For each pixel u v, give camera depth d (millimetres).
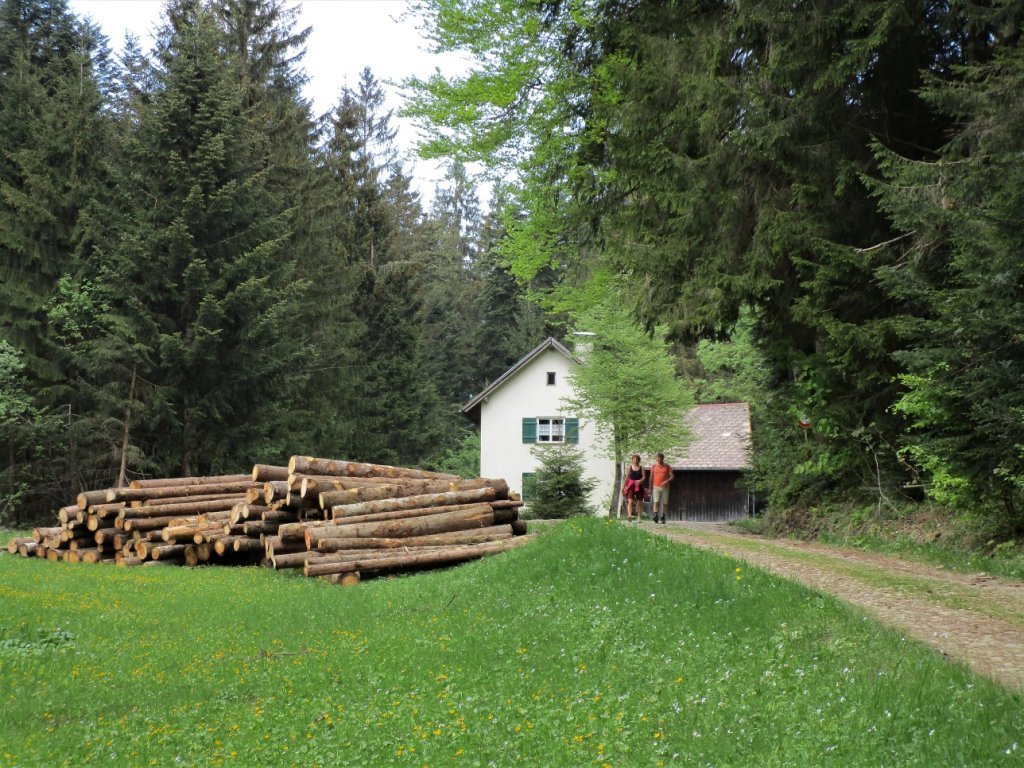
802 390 20812
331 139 53094
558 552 14906
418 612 13023
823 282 17328
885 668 7984
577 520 16578
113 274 32188
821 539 20734
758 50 17938
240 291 32906
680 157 18391
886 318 17219
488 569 15297
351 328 44750
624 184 21609
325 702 8438
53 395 33625
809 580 12766
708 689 8094
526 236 25578
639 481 25828
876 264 17125
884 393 19016
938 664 8008
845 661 8492
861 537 19266
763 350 22578
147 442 34312
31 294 33531
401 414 51344
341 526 17547
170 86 33969
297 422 39094
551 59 22250
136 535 19969
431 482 19953
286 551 18266
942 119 17562
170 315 34125
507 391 52719
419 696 8547
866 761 6098
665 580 12578
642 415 43906
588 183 22750
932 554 16312
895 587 12398
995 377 13016
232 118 34469
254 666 9992
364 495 18672
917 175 14523
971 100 13898
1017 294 12711
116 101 45062
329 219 44094
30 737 7395
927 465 16375
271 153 42031
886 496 19656
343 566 16766
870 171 17406
